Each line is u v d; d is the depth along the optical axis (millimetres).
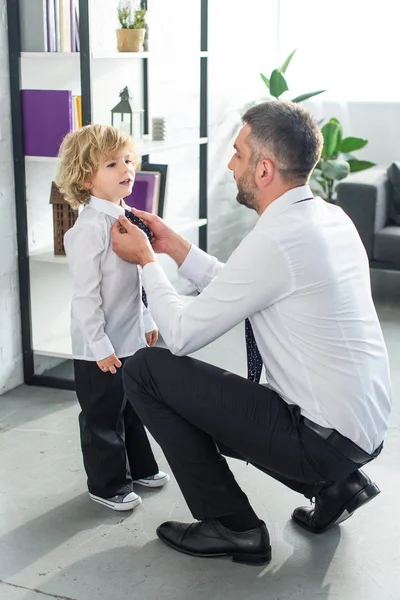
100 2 3338
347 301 1861
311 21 5238
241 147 1902
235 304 1853
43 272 3254
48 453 2594
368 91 5266
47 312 3311
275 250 1812
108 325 2248
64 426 2791
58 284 3350
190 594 1901
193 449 1975
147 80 3695
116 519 2223
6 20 2857
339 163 4730
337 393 1858
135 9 3410
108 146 2178
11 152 2967
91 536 2139
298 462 1897
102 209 2209
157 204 3238
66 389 3113
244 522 2014
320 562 2031
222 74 4426
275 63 5305
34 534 2146
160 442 2002
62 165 2234
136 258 2100
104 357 2164
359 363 1873
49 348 3160
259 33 4957
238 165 1922
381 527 2191
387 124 5242
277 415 1901
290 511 2266
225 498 1994
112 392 2268
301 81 5332
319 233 1842
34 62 3066
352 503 2094
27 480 2426
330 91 5312
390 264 4281
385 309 4172
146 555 2055
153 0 3646
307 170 1884
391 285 4641
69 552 2066
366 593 1912
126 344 2289
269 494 2357
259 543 2008
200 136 3643
